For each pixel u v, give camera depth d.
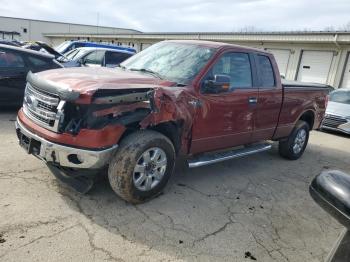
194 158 4.40
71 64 10.95
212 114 4.31
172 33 29.22
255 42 23.47
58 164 3.37
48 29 59.56
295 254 3.25
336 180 1.68
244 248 3.21
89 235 3.05
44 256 2.69
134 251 2.91
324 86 6.86
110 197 3.79
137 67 4.67
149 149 3.56
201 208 3.88
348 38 18.27
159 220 3.47
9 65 7.14
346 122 9.96
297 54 21.22
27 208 3.35
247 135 5.10
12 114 7.43
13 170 4.19
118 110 3.30
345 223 1.57
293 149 6.43
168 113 3.64
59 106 3.26
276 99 5.43
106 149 3.26
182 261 2.87
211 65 4.32
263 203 4.30
